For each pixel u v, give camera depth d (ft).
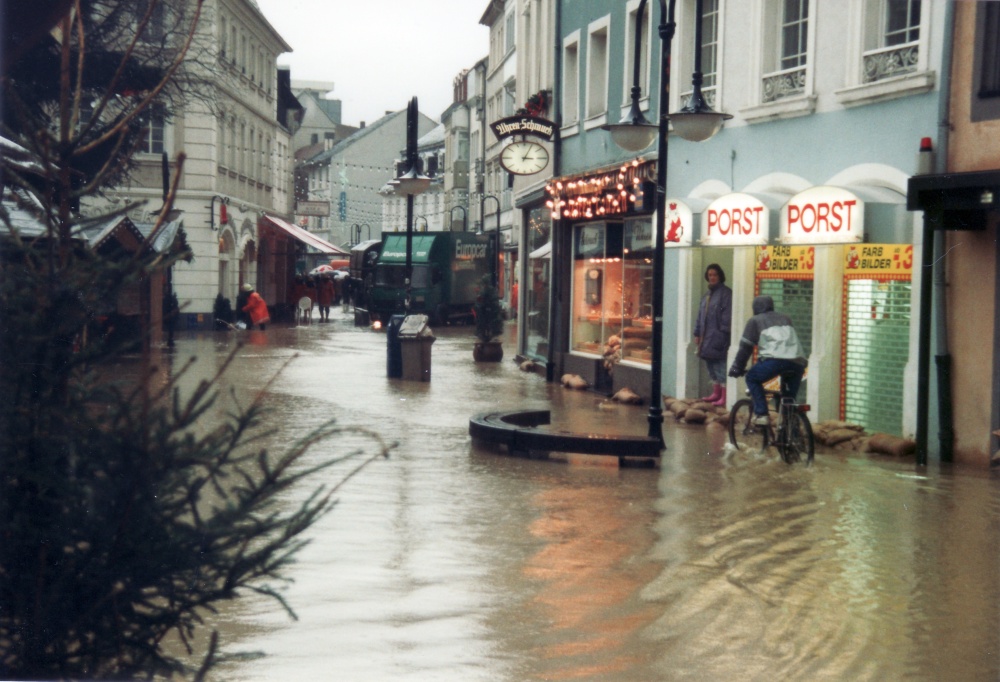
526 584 23.58
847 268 51.57
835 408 52.34
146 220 82.53
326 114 423.23
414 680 17.33
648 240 69.56
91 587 11.34
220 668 15.97
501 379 83.05
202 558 11.69
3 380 11.45
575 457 42.68
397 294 165.78
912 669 18.45
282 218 198.49
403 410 58.80
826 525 30.55
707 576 24.62
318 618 20.59
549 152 90.63
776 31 57.67
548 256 87.76
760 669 18.30
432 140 328.90
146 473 11.49
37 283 11.64
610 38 77.46
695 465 41.65
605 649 19.22
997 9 42.22
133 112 13.25
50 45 43.01
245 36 163.22
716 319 60.34
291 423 51.19
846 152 50.90
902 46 47.52
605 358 75.05
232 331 142.41
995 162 42.22
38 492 11.48
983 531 30.04
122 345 11.89
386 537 27.81
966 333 43.50
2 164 12.19
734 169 60.03
